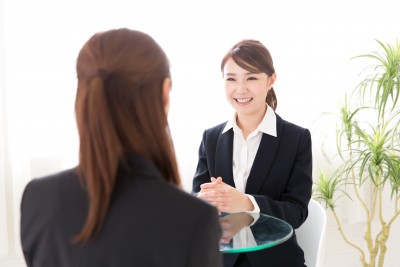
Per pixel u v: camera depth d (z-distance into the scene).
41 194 0.87
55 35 2.43
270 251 1.75
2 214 2.39
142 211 0.79
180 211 0.79
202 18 2.66
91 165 0.79
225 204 1.61
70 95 2.46
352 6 2.94
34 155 2.47
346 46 2.96
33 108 2.43
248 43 1.82
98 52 0.82
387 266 3.09
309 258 1.94
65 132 2.48
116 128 0.81
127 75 0.81
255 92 1.81
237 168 1.89
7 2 2.33
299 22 2.86
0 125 2.37
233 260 1.74
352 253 3.17
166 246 0.78
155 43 0.85
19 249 2.44
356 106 2.91
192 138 2.68
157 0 2.58
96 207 0.78
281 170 1.82
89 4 2.47
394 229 3.00
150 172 0.82
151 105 0.83
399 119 2.83
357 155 2.92
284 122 1.90
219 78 2.70
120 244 0.78
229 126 1.92
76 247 0.81
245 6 2.74
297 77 2.89
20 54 2.38
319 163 2.97
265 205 1.67
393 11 2.94
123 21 2.53
